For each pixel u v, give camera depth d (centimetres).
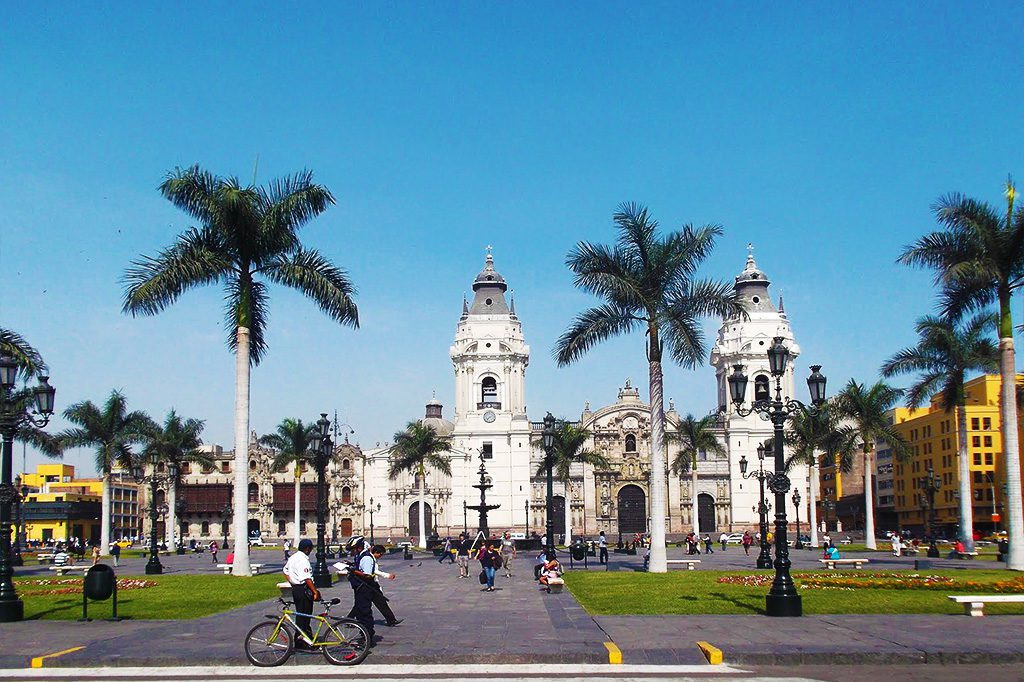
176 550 11138
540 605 3809
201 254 5306
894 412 18025
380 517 16188
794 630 2881
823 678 2231
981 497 14312
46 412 3688
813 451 10088
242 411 5450
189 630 2980
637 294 5462
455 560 8194
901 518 16875
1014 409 5553
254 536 14088
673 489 15525
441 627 3044
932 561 6831
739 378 3612
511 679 2214
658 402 5681
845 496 19212
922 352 7438
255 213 5338
